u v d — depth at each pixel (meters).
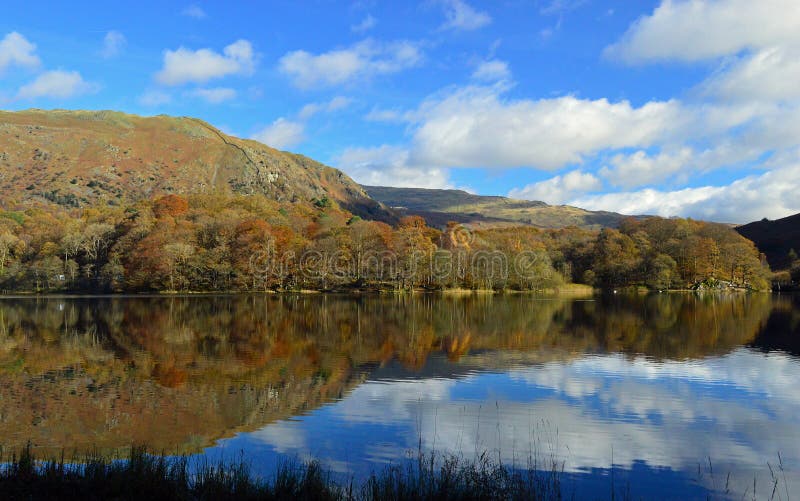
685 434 19.33
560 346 39.62
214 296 106.69
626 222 174.62
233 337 44.00
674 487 14.92
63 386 25.50
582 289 129.75
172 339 42.41
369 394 24.64
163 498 11.48
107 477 12.17
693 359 34.16
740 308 79.19
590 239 154.62
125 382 26.50
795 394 25.06
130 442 17.69
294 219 159.25
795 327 52.69
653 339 43.69
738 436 19.14
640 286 134.38
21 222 148.12
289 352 36.28
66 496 11.33
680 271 138.75
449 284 121.94
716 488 14.91
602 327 52.56
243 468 13.80
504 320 59.72
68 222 140.88
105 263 121.06
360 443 17.91
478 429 19.59
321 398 23.83
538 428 19.84
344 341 41.97
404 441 18.17
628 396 24.56
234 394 24.28
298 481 12.91
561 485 14.80
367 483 13.50
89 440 17.81
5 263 122.25
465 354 35.81
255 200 176.88
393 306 82.62
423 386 26.31
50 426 19.25
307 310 73.81
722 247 139.75
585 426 20.12
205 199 174.88
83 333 46.06
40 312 67.69
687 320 60.03
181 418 20.45
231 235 122.62
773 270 182.62
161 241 114.00
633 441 18.53
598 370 30.47
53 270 115.00
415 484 13.10
